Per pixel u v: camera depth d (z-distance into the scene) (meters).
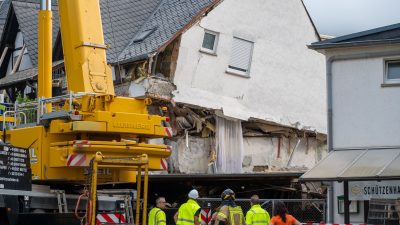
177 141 53.69
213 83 56.12
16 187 31.59
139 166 31.06
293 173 46.09
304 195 50.22
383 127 40.69
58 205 32.97
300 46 61.62
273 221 28.97
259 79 58.88
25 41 59.75
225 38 56.81
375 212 36.78
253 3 58.66
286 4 60.75
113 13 58.47
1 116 35.88
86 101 32.25
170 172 52.88
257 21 58.88
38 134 32.88
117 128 32.31
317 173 38.81
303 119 61.16
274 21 59.97
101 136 32.75
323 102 62.75
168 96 53.31
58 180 32.84
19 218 31.59
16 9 60.75
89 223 29.39
